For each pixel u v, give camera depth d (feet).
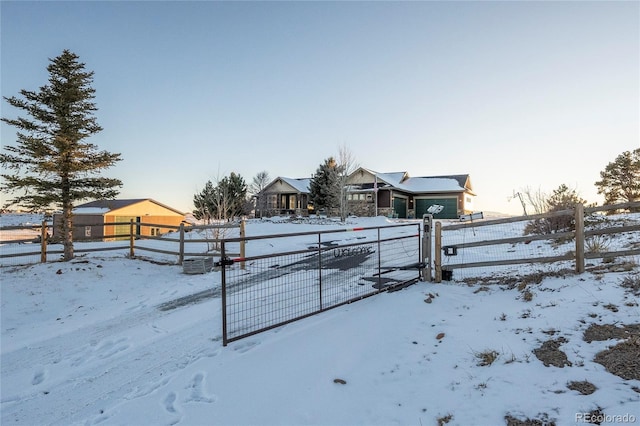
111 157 36.32
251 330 17.58
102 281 29.43
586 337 12.59
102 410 11.64
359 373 12.60
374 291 22.82
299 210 123.54
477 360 12.45
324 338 15.75
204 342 16.66
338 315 18.80
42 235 34.47
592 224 37.88
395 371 12.52
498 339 13.76
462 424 9.39
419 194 127.95
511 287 19.95
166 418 10.71
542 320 14.57
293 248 49.80
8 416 11.66
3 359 16.26
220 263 16.01
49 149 33.96
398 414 10.18
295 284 26.48
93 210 84.84
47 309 23.95
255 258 16.85
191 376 13.19
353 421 10.08
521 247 34.99
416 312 17.90
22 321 21.93
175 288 28.07
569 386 10.14
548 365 11.38
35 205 33.12
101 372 14.44
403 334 15.47
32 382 14.03
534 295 17.54
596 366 10.81
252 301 22.74
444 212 124.36
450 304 18.67
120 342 17.67
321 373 12.76
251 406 11.04
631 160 95.71
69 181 34.68
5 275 29.32
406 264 25.55
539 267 23.61
